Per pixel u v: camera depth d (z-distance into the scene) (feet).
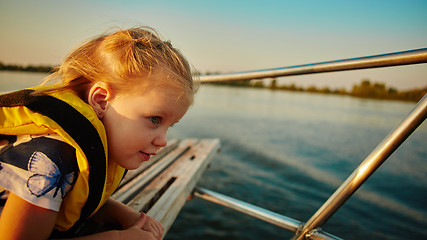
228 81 4.80
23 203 1.83
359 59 3.02
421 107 2.38
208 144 9.14
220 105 64.18
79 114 1.97
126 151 2.23
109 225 3.08
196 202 12.26
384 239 9.78
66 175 1.94
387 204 12.64
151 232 2.76
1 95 2.06
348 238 9.87
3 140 2.06
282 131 34.47
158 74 2.19
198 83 3.03
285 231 10.10
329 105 77.05
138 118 2.15
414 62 2.61
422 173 17.88
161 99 2.17
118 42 2.29
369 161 2.77
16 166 1.88
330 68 3.29
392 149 2.60
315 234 3.35
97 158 2.02
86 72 2.24
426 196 13.92
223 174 16.20
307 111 60.13
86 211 2.22
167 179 5.21
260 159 20.31
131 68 2.14
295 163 19.65
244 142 26.25
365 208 12.36
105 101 2.21
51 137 1.97
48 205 1.87
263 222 10.66
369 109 65.82
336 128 38.45
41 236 1.91
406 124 2.48
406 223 10.97
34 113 1.89
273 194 13.41
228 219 10.82
